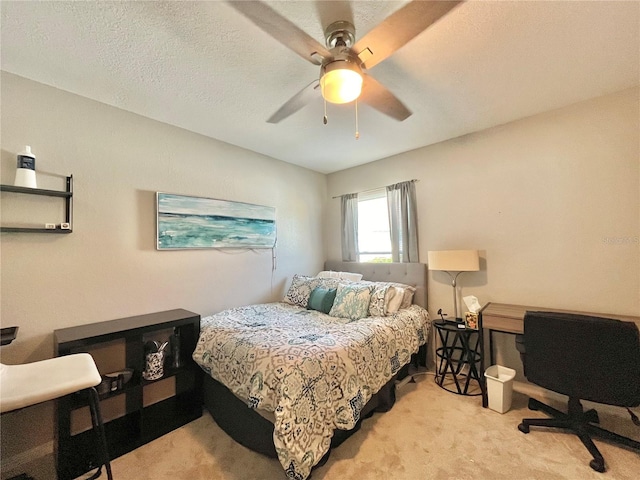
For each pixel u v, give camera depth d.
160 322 2.09
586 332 1.60
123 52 1.63
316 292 3.05
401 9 1.08
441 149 3.07
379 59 1.38
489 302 2.73
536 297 2.49
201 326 2.37
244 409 1.85
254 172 3.30
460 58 1.73
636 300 2.08
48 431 1.82
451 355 2.77
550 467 1.61
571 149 2.33
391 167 3.51
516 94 2.16
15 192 1.79
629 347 1.51
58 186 1.96
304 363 1.63
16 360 1.78
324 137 2.92
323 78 1.37
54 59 1.68
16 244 1.80
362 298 2.72
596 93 2.16
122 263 2.25
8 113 1.79
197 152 2.77
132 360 2.21
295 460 1.41
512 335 2.59
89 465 1.67
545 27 1.48
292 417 1.46
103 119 2.19
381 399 2.19
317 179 4.14
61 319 1.95
